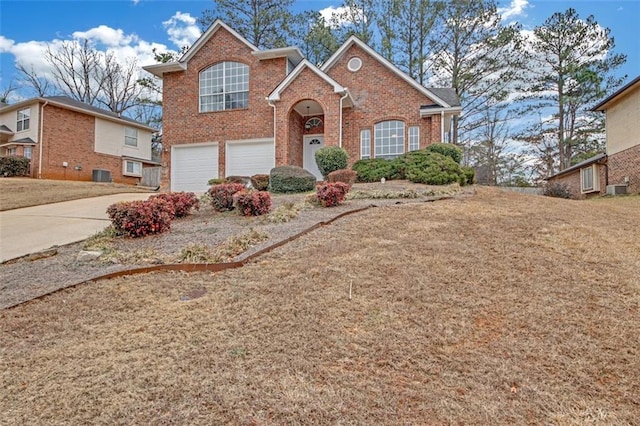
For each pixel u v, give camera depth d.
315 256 5.34
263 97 17.00
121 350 3.15
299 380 2.70
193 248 5.65
